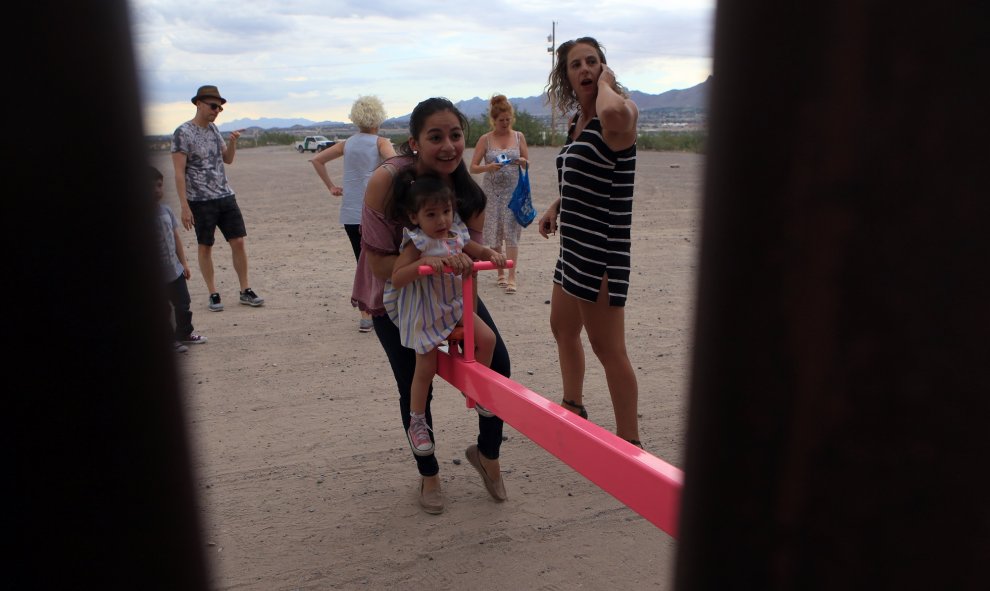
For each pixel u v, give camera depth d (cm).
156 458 63
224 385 546
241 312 751
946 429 51
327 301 791
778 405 56
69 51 53
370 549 334
